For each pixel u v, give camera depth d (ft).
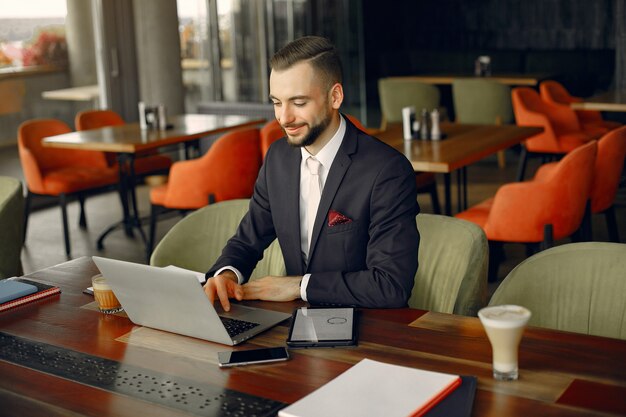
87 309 7.07
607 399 4.83
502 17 35.19
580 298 6.91
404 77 30.83
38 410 5.16
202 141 26.35
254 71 28.35
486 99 25.40
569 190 12.19
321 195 7.16
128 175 18.97
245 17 28.04
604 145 13.44
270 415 4.89
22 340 6.40
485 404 4.82
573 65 33.06
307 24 29.53
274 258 8.62
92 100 24.21
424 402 4.75
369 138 7.16
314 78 6.58
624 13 24.79
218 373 5.55
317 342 5.89
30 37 22.17
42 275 8.10
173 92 25.61
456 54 35.63
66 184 17.75
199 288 5.81
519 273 7.11
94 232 19.57
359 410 4.68
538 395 4.91
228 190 16.22
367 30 34.99
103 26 24.22
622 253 6.80
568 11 33.78
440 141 15.72
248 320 6.51
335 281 6.77
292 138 6.79
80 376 5.64
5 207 11.08
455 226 7.78
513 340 5.01
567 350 5.57
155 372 5.63
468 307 7.52
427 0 36.52
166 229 19.58
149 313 6.42
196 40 27.48
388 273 6.66
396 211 6.90
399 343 5.86
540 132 16.63
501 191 12.46
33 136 18.63
